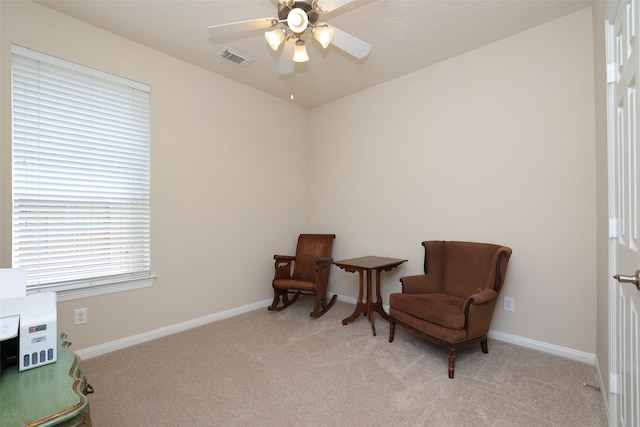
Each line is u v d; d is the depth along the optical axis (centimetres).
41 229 224
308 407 178
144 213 276
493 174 273
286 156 404
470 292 259
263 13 231
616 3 137
